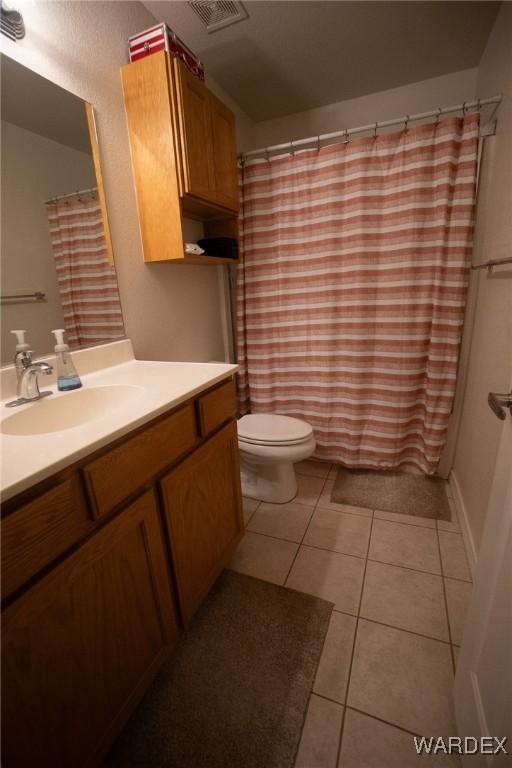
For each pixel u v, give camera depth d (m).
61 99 1.07
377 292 1.77
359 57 1.68
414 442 1.95
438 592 1.24
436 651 1.04
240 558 1.43
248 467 1.84
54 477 0.63
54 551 0.62
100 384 1.09
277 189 1.82
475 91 1.79
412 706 0.91
